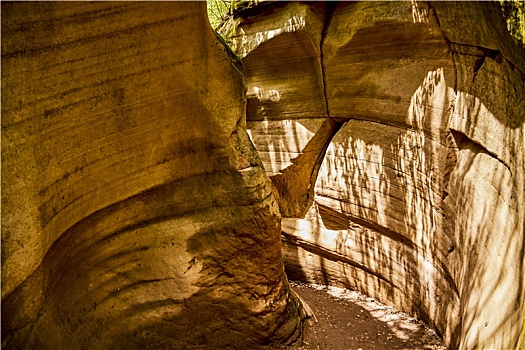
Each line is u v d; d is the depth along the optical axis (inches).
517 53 137.3
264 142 342.6
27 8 130.0
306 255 339.6
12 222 124.2
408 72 238.1
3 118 124.6
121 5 155.3
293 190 336.5
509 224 141.0
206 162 197.2
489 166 168.6
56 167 144.5
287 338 216.4
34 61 134.1
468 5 173.9
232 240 198.4
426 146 226.8
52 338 139.9
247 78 338.0
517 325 115.8
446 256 210.1
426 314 236.5
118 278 179.3
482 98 176.6
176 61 176.6
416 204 239.9
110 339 172.4
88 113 155.7
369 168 273.7
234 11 327.0
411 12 223.8
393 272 267.7
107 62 157.6
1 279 118.6
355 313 266.5
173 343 190.7
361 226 290.4
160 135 182.7
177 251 191.3
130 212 182.7
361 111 276.5
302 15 286.8
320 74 296.0
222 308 200.4
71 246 158.7
